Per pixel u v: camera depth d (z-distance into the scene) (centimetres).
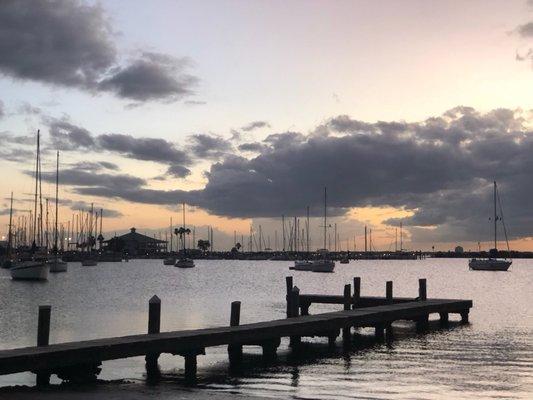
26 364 2038
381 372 2497
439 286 10050
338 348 3162
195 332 2589
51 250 14038
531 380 2316
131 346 2309
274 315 4859
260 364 2709
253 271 17475
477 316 4800
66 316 4841
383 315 3534
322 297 4481
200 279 12319
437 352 3000
